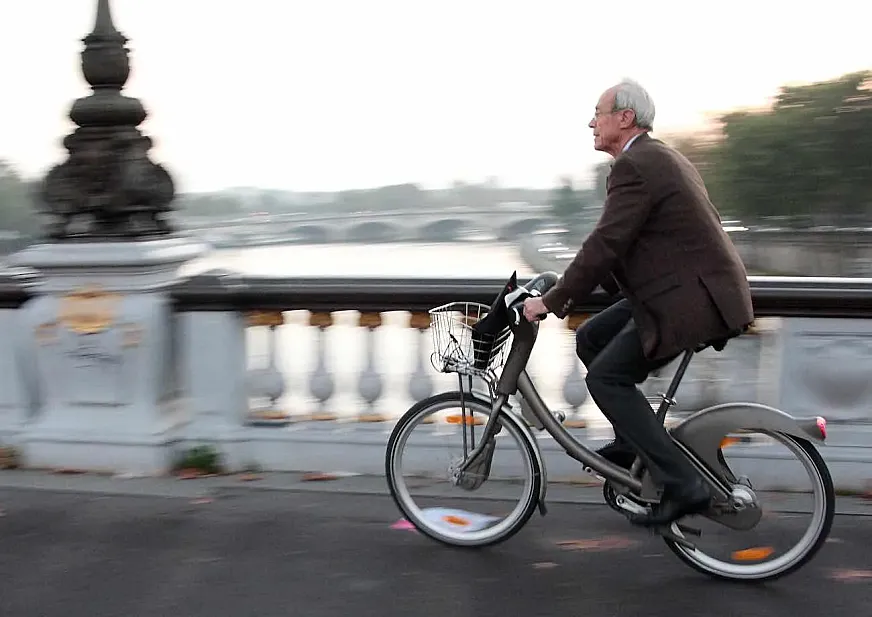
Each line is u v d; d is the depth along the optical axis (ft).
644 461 10.85
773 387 14.12
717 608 10.41
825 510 10.80
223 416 15.44
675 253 10.21
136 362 15.03
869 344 13.67
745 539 11.60
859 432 13.88
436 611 10.39
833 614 10.27
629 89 10.54
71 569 11.58
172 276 15.40
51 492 14.30
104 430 15.17
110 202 14.78
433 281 14.53
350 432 15.14
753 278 14.01
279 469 15.24
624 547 12.05
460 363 11.73
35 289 15.14
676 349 10.23
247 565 11.64
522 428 11.75
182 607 10.54
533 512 12.49
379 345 15.12
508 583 11.07
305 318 15.28
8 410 16.12
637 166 10.16
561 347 14.47
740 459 13.55
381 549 12.09
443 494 13.39
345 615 10.32
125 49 14.97
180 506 13.67
